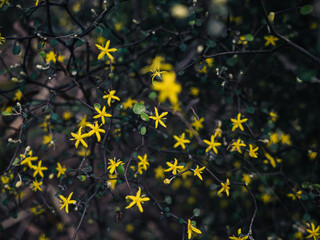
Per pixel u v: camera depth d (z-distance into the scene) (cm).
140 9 301
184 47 224
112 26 273
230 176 266
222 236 286
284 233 273
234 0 266
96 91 259
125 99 260
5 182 238
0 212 322
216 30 230
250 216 245
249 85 279
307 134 317
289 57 304
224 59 245
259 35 267
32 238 327
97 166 273
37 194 299
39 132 283
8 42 245
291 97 314
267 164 257
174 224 328
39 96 274
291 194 247
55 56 211
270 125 244
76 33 207
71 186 256
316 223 248
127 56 274
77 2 262
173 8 256
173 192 334
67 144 272
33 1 213
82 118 251
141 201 165
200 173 201
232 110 250
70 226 312
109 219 313
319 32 269
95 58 262
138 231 327
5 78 289
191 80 260
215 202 329
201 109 258
